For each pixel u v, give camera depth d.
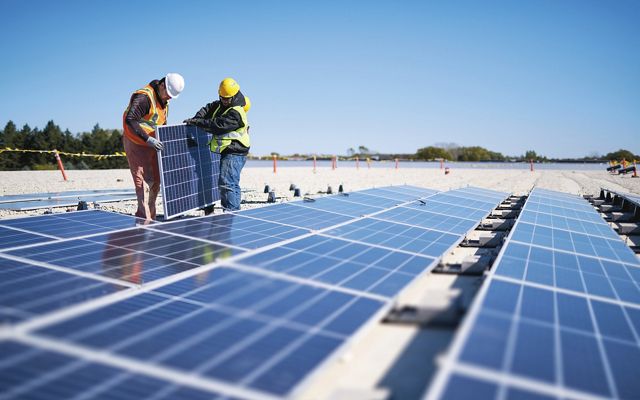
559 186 29.62
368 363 3.95
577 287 5.48
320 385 3.65
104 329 3.62
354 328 3.90
